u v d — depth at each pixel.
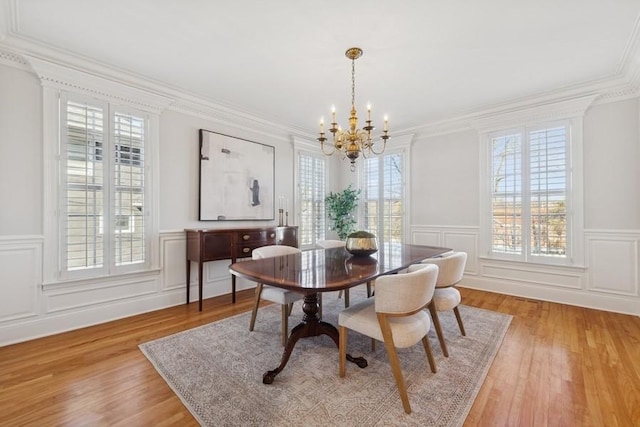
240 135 4.06
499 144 3.88
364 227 5.30
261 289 2.58
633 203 3.01
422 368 1.99
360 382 1.83
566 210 3.38
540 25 2.16
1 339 2.32
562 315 3.00
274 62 2.69
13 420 1.49
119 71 2.83
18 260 2.41
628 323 2.77
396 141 4.84
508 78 3.00
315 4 1.94
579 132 3.29
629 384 1.79
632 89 2.99
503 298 3.61
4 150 2.36
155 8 1.98
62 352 2.21
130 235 2.99
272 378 1.82
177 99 3.37
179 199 3.42
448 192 4.33
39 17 2.07
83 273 2.71
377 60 2.64
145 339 2.45
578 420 1.50
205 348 2.28
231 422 1.48
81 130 2.69
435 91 3.32
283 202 4.62
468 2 1.92
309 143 5.03
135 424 1.47
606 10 2.00
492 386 1.79
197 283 3.59
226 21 2.12
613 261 3.11
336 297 3.67
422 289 1.67
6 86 2.36
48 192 2.53
